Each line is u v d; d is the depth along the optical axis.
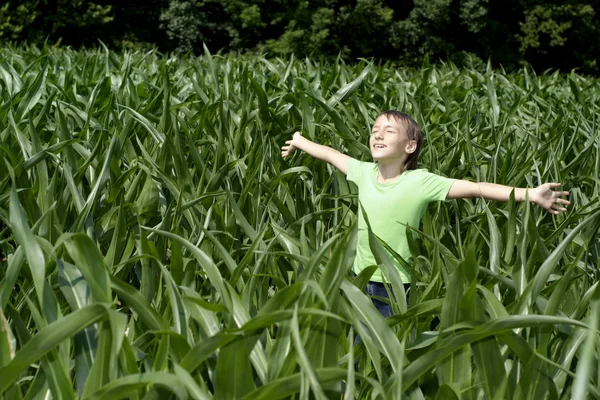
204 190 4.16
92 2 29.17
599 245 4.20
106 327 2.23
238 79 7.45
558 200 3.35
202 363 2.42
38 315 2.39
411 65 30.23
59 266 2.53
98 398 2.05
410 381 2.33
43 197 3.70
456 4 30.58
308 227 3.87
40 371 2.44
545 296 3.00
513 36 31.97
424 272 3.53
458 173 4.92
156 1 30.47
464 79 9.59
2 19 27.31
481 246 3.99
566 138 5.97
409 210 3.56
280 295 2.32
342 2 30.31
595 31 32.28
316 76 7.68
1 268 3.41
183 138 4.97
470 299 2.43
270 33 30.19
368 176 3.80
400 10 31.98
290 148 4.29
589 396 2.68
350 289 2.46
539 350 2.51
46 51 9.05
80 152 4.23
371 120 6.07
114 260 3.29
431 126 5.95
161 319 2.43
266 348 2.57
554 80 10.05
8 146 4.27
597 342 2.68
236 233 4.03
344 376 2.25
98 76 7.88
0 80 6.35
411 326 2.74
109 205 3.86
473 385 2.53
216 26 29.67
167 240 3.64
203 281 3.56
